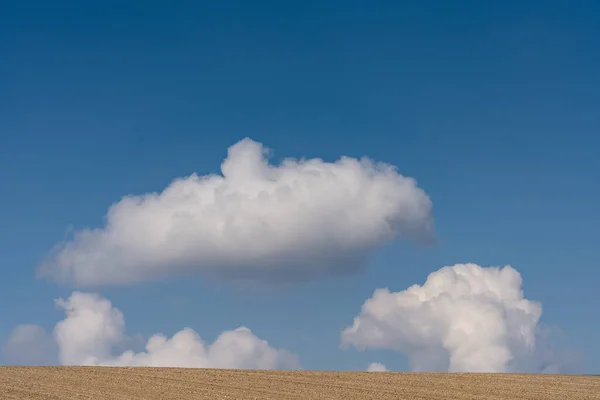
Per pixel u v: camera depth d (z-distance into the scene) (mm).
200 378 43812
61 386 39438
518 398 35781
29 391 37125
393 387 39875
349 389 38812
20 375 44875
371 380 43281
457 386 40500
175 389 38281
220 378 43844
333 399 34781
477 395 36750
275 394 36500
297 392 37344
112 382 41438
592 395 37156
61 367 50062
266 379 43438
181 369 49188
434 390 38656
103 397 34875
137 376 44656
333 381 42656
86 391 37250
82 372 46875
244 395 36000
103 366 50688
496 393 37625
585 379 44844
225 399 34406
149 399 34250
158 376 44781
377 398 35312
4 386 39250
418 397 35875
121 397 34906
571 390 39156
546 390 39031
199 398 34719
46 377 43844
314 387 39625
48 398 34438
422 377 45219
